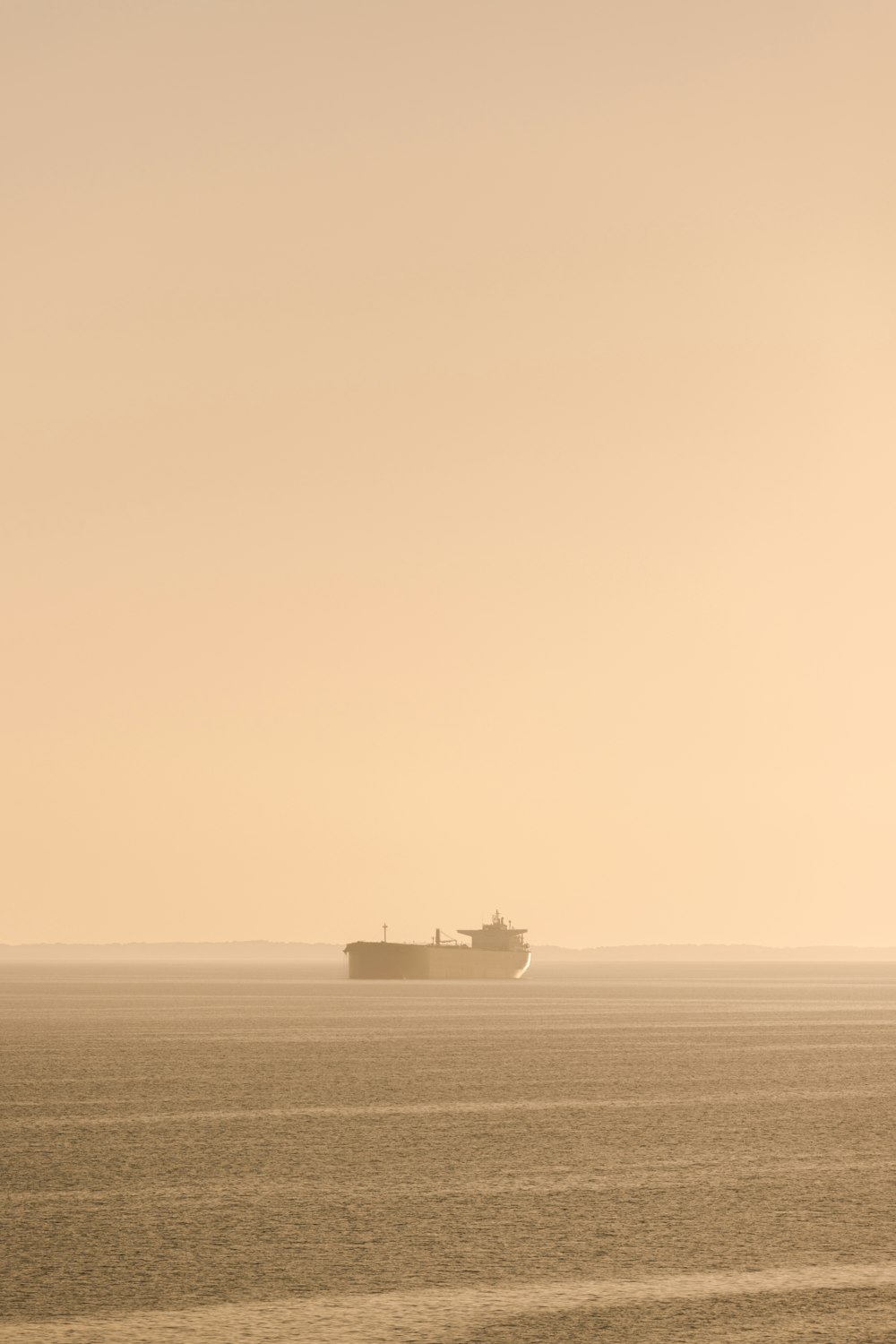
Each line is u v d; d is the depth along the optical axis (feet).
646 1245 207.51
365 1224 222.69
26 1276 190.29
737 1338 162.50
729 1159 288.71
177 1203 239.91
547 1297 180.34
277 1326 167.63
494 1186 255.91
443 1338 163.02
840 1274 191.21
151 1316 171.42
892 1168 276.62
